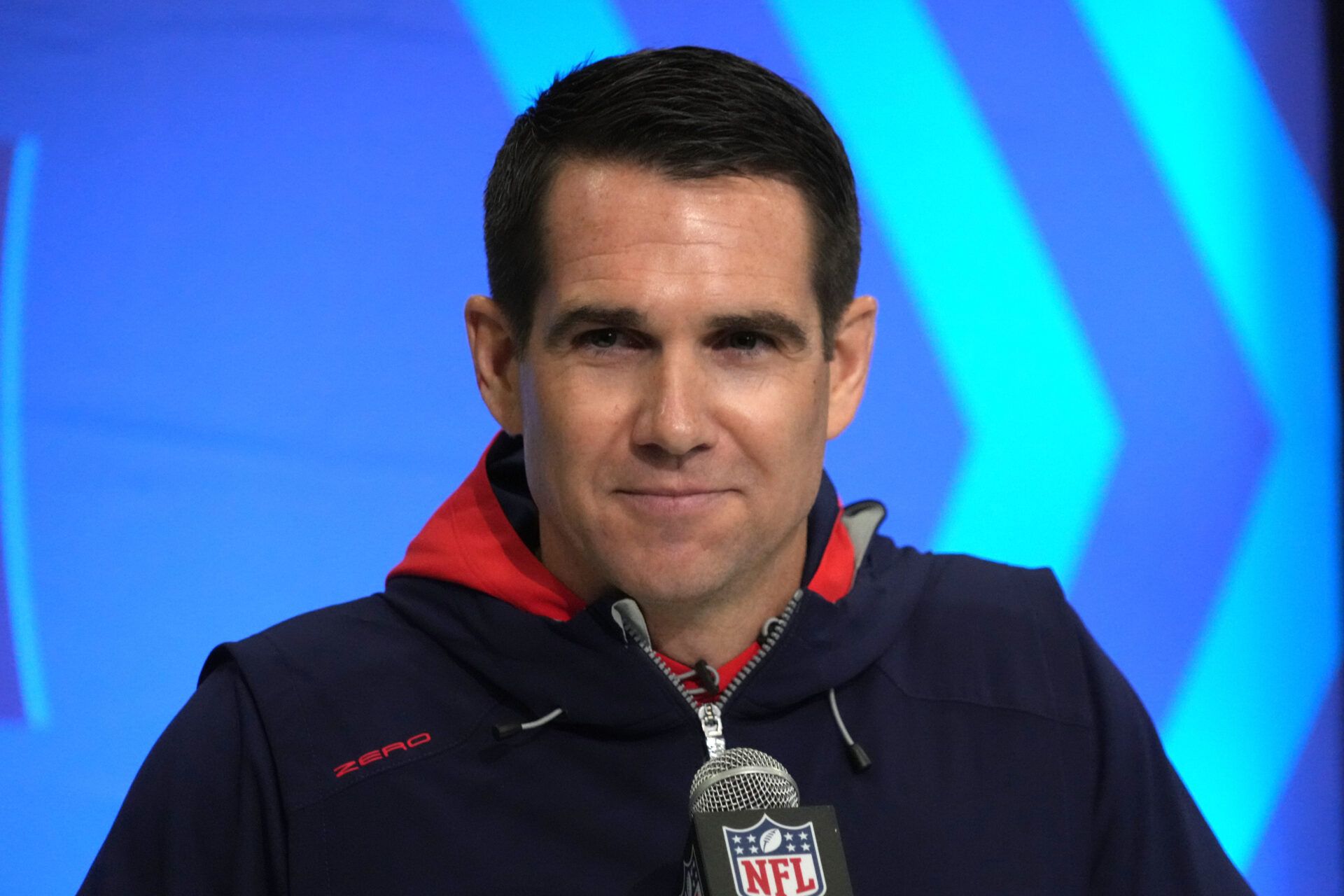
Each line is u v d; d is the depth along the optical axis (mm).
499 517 4586
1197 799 9281
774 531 4062
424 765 4305
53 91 8180
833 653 4504
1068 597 9117
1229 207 9406
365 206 8492
